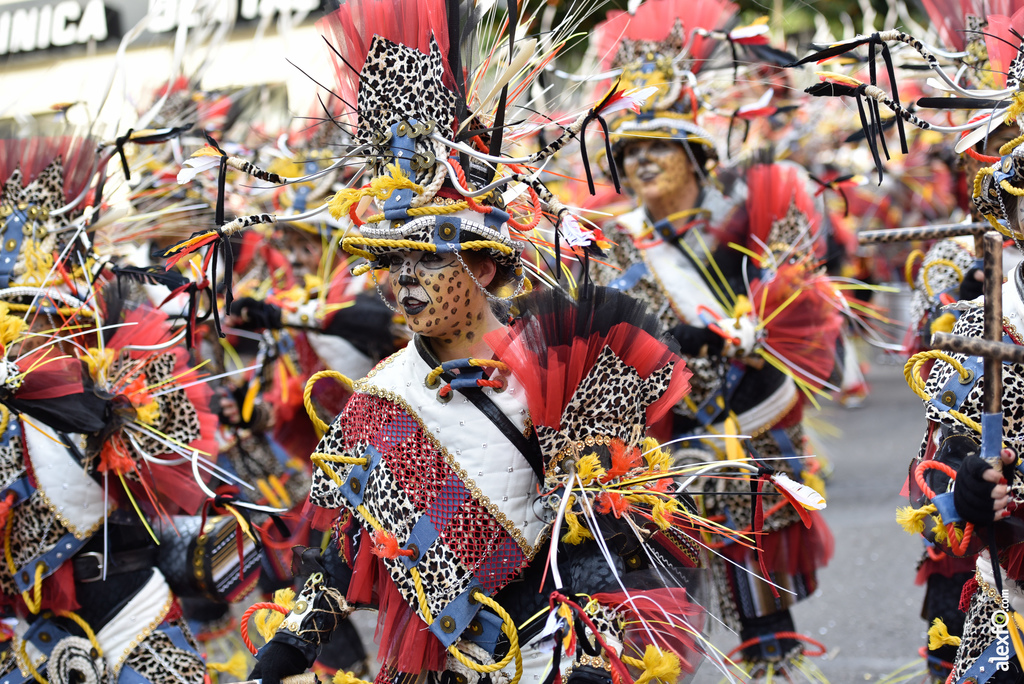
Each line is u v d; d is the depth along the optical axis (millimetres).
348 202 4160
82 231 5527
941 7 5660
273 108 9188
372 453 4258
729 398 7145
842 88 4434
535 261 4828
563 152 8164
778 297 7270
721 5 7629
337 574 4418
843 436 15422
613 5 7914
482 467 4137
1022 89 4160
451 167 4086
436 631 4113
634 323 4121
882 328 9609
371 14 4188
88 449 5180
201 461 5520
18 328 4934
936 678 6016
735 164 7801
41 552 5230
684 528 4641
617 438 4090
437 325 4172
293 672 4309
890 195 15172
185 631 5535
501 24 4590
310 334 8539
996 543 4062
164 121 7750
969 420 4125
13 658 5488
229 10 8641
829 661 7723
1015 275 4230
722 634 7598
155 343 5402
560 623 3832
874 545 10492
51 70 9992
